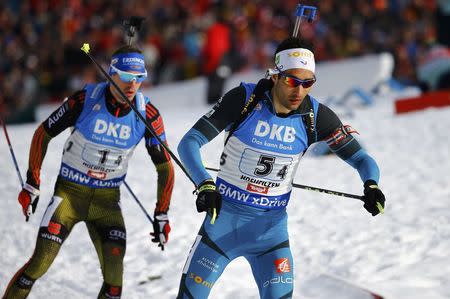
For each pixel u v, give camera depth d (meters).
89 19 63.59
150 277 18.19
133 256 19.52
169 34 59.41
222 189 13.29
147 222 21.92
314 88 51.81
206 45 51.31
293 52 12.53
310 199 23.41
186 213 22.50
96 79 57.41
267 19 59.62
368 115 40.09
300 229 20.58
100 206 14.89
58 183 14.88
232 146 13.09
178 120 43.75
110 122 14.37
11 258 19.53
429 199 22.59
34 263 14.12
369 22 56.34
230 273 18.00
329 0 57.09
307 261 18.42
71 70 58.84
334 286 16.62
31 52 61.69
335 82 50.69
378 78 48.88
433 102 39.62
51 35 62.53
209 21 60.97
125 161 14.88
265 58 56.09
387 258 18.09
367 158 13.47
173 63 58.53
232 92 12.91
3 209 23.69
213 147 32.78
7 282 17.52
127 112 14.39
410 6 56.78
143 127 14.55
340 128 13.32
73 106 14.40
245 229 13.23
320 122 13.15
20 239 20.92
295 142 13.02
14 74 59.81
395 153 29.92
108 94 14.38
